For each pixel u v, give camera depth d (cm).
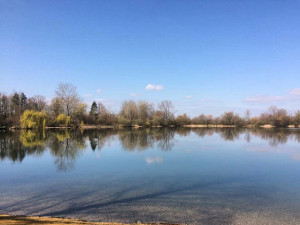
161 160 2445
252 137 5484
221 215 1037
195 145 3822
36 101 9956
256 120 11494
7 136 5050
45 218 927
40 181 1634
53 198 1269
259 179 1689
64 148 3356
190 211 1080
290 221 977
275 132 7381
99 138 4872
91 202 1203
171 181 1625
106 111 10450
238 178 1714
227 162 2344
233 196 1304
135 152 3020
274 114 11669
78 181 1628
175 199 1250
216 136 5766
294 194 1341
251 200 1239
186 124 11762
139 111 10812
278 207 1135
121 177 1734
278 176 1783
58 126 8525
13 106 9131
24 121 7369
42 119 7494
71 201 1219
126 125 10069
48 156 2698
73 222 858
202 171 1933
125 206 1143
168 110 11169
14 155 2769
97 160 2445
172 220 981
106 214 1044
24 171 1952
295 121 11056
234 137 5488
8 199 1255
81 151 3100
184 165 2175
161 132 7100
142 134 6125
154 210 1091
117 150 3192
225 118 11962
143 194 1337
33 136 5125
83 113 9275
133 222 957
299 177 1747
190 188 1458
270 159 2528
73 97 8925
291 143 4188
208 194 1341
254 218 1006
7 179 1692
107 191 1395
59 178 1712
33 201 1223
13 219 852
